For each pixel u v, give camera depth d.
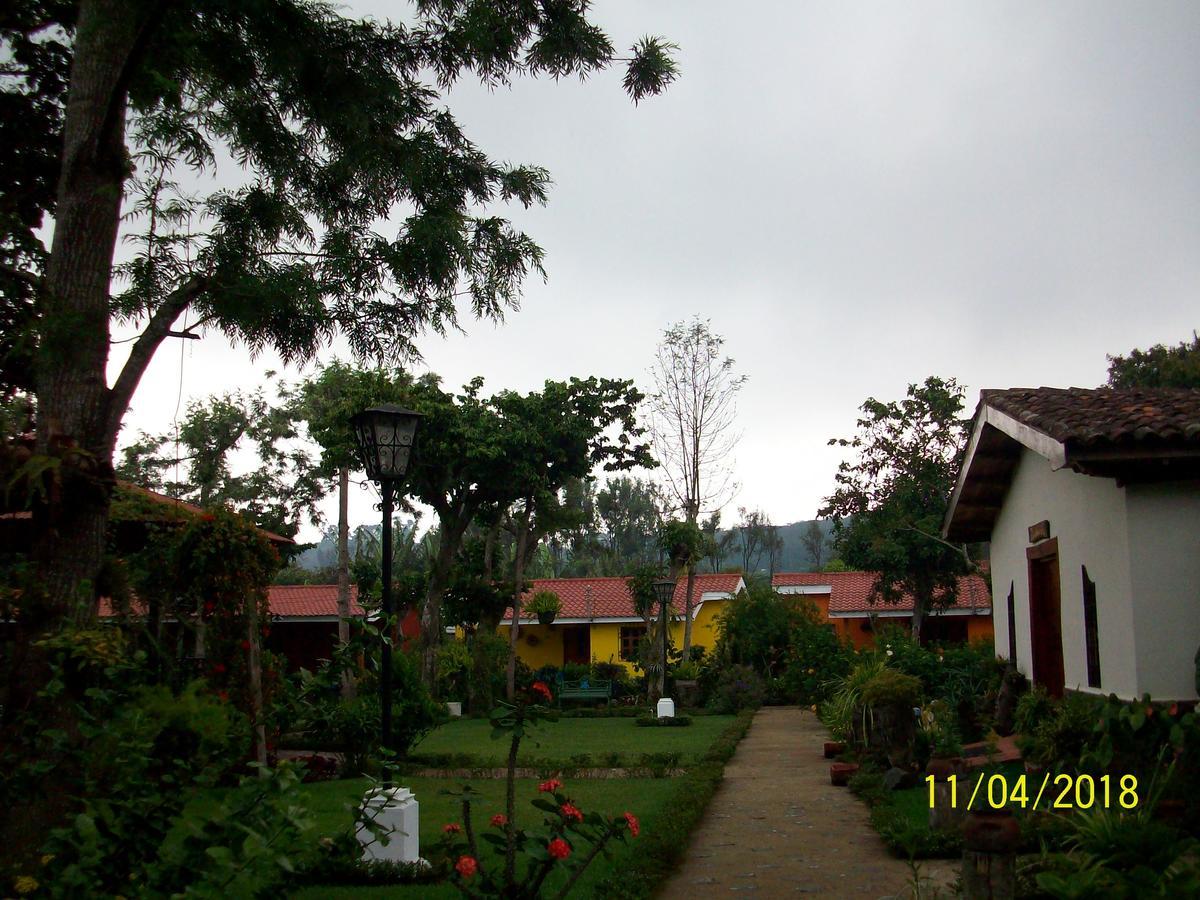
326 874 7.23
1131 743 7.61
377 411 8.91
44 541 6.84
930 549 33.06
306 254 9.12
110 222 7.35
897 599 34.56
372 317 9.54
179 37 7.88
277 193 9.46
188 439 35.47
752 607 31.72
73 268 7.15
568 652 38.81
